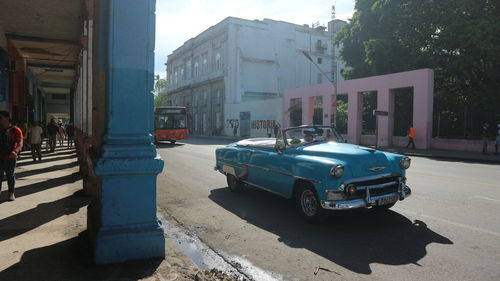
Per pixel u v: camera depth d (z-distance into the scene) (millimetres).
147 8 3709
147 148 3648
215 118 48469
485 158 16094
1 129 6445
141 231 3670
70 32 12875
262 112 37719
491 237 4754
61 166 11523
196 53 54312
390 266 3867
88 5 7926
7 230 4695
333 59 50969
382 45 24656
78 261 3607
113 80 3586
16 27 12375
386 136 24281
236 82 44188
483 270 3734
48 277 3221
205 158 15820
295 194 5926
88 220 4434
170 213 6238
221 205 6820
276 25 47062
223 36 45562
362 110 26781
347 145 6062
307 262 4020
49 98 34875
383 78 24375
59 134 21953
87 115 7848
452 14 21312
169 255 3891
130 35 3641
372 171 5207
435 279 3535
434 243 4555
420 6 23109
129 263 3564
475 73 22438
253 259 4133
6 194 7098
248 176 7273
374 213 6020
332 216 5898
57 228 4805
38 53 16250
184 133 28203
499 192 7703
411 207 6379
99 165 3428
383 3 24859
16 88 16797
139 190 3680
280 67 47188
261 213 6195
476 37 19328
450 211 6090
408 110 25562
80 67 12508
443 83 24328
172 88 65875
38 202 6395
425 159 16594
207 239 4855
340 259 4090
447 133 23031
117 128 3607
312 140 6676
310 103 31078
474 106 21500
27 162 12680
